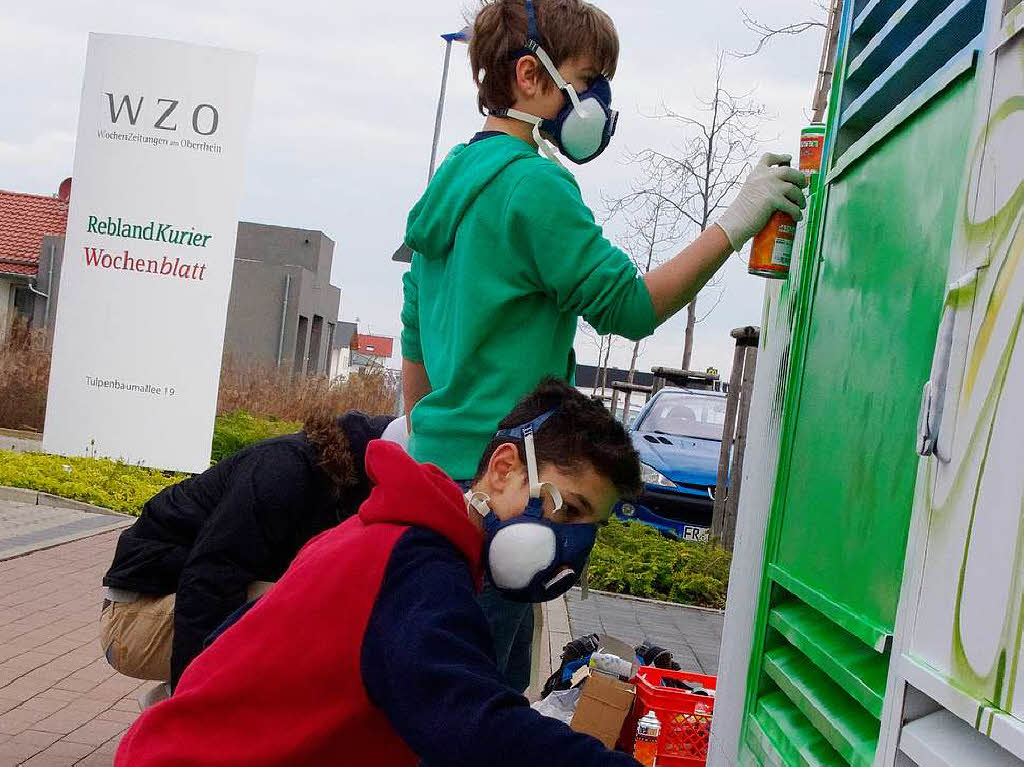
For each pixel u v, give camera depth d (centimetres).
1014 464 110
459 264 261
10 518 1073
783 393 228
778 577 204
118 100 1370
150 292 1384
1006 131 122
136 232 1382
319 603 169
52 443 1388
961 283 129
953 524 124
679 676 457
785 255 242
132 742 176
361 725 168
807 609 192
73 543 979
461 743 151
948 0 151
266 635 172
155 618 354
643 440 1315
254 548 333
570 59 269
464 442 257
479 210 256
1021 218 116
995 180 124
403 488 176
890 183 168
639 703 416
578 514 179
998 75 127
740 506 274
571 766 148
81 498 1212
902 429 148
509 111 272
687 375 1666
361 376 2578
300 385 2277
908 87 171
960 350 127
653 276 246
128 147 1377
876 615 149
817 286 208
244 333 4009
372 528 176
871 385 165
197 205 1384
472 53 279
